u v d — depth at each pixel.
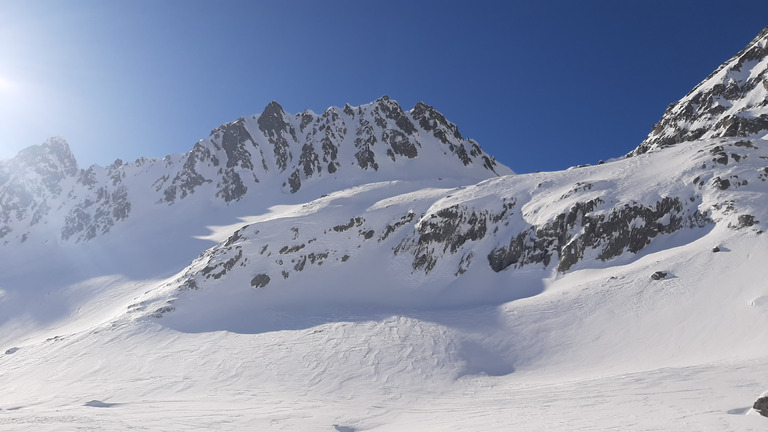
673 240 60.34
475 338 52.31
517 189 84.06
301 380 45.41
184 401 40.47
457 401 37.50
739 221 54.88
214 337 60.47
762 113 97.31
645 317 47.00
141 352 57.28
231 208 144.62
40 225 161.12
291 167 167.00
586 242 64.12
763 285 43.84
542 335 49.94
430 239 79.75
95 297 96.75
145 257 116.44
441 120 198.75
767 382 27.83
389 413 34.91
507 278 68.00
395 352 50.34
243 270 77.62
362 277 77.56
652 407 26.27
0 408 41.44
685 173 68.00
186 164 167.00
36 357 60.38
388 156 165.88
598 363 42.88
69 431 25.59
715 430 20.55
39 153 189.00
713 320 42.56
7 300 104.38
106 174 186.50
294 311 68.19
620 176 75.06
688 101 129.62
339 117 183.75
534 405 31.56
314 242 84.12
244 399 40.31
